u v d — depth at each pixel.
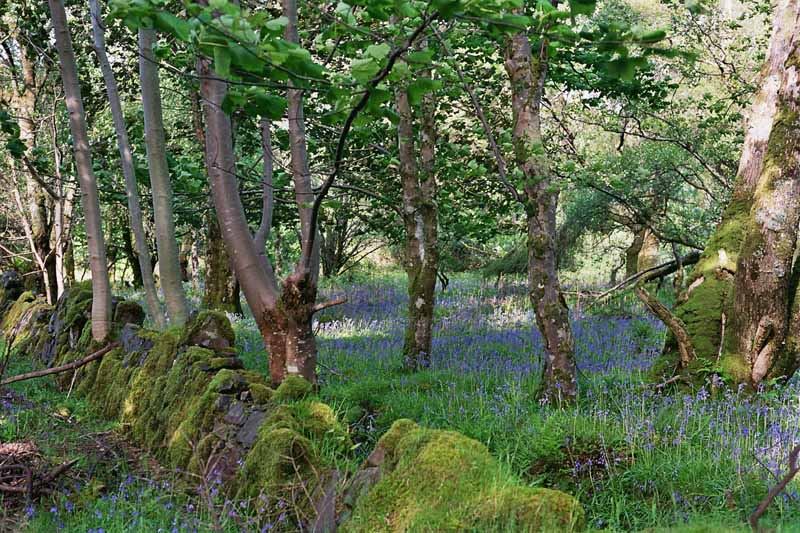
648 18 16.55
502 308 19.67
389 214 17.36
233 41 3.57
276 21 3.62
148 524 5.35
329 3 5.78
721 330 8.99
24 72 16.83
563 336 8.58
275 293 8.36
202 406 6.68
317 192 8.41
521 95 8.52
